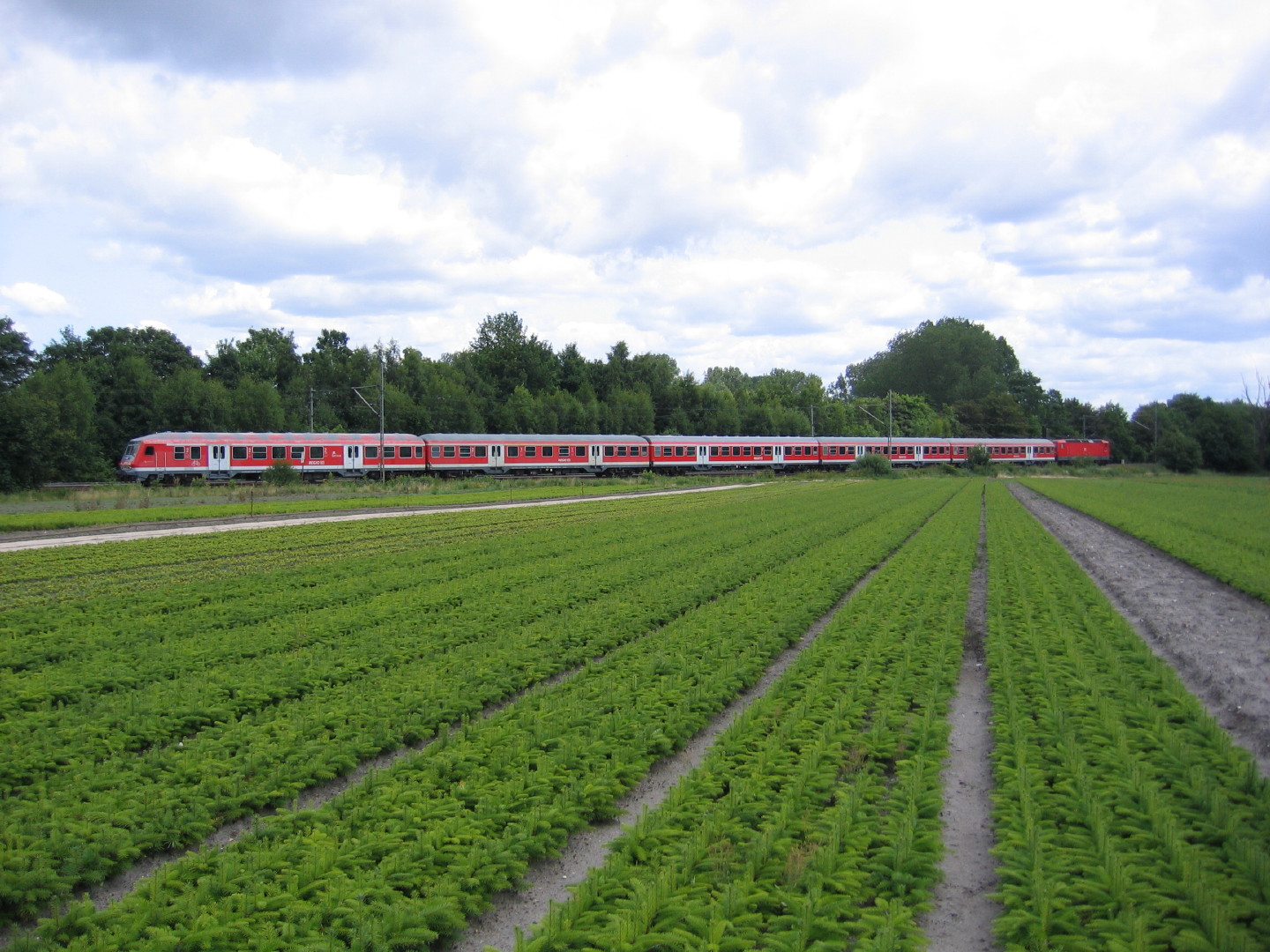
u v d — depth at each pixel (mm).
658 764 12297
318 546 33750
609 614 20297
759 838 8758
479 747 11609
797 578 25312
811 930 7484
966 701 15062
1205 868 8289
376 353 109938
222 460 64938
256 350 108625
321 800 11016
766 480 90375
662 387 137250
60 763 11336
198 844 9812
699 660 16000
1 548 33344
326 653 16625
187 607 21938
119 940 7285
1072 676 14680
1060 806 9719
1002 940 7816
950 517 46844
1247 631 20516
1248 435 123438
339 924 7543
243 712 13641
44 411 60531
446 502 57781
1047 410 192375
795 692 13977
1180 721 12883
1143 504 56969
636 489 72625
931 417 164000
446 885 8086
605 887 8148
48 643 17422
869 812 9766
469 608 21047
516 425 106188
